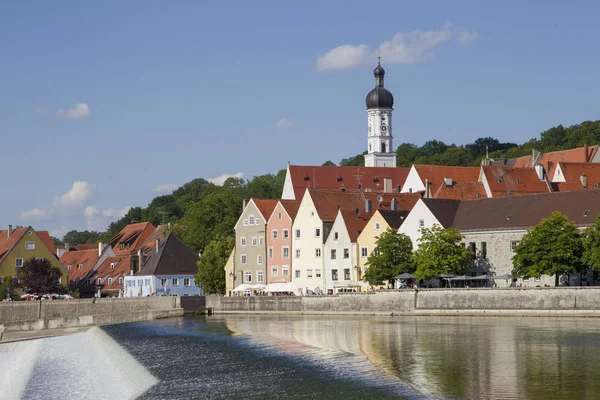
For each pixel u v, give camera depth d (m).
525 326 103.88
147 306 169.62
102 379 81.19
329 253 173.12
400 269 148.00
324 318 138.00
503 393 59.09
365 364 75.50
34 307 172.00
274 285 176.62
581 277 131.38
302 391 63.38
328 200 179.00
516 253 134.62
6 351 121.25
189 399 63.38
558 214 130.00
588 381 62.66
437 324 112.88
